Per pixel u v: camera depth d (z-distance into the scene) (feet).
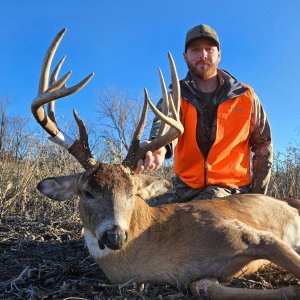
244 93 5.94
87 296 4.00
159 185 4.63
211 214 4.46
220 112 5.83
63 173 8.70
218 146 5.82
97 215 4.03
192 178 5.89
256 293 3.69
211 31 5.92
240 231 4.31
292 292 3.64
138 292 3.93
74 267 4.79
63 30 4.25
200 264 4.21
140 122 4.59
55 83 4.14
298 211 5.39
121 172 4.24
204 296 3.90
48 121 4.37
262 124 6.03
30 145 9.00
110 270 4.25
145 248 4.19
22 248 5.59
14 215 7.14
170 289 4.10
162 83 4.64
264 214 5.07
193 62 5.95
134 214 4.24
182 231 4.29
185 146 5.90
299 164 8.29
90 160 4.44
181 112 5.88
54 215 7.19
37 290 4.22
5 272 4.83
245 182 5.97
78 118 4.48
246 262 4.30
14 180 8.13
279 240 4.26
